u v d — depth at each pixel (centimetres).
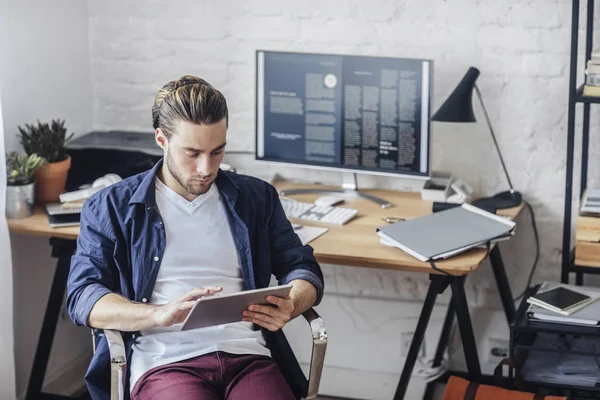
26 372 360
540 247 355
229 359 251
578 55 335
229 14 364
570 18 332
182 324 232
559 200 349
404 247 296
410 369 319
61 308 371
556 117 342
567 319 294
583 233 314
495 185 355
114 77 380
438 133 355
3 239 311
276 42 363
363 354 378
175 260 256
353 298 373
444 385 371
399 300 369
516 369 297
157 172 259
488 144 351
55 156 333
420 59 329
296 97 347
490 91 346
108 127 386
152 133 379
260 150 358
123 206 255
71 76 370
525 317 300
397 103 336
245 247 261
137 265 253
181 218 257
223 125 243
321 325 253
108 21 375
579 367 300
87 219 256
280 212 274
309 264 270
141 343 254
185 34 370
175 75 375
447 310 363
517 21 337
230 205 260
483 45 342
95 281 252
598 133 338
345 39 356
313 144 351
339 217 328
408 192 362
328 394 379
